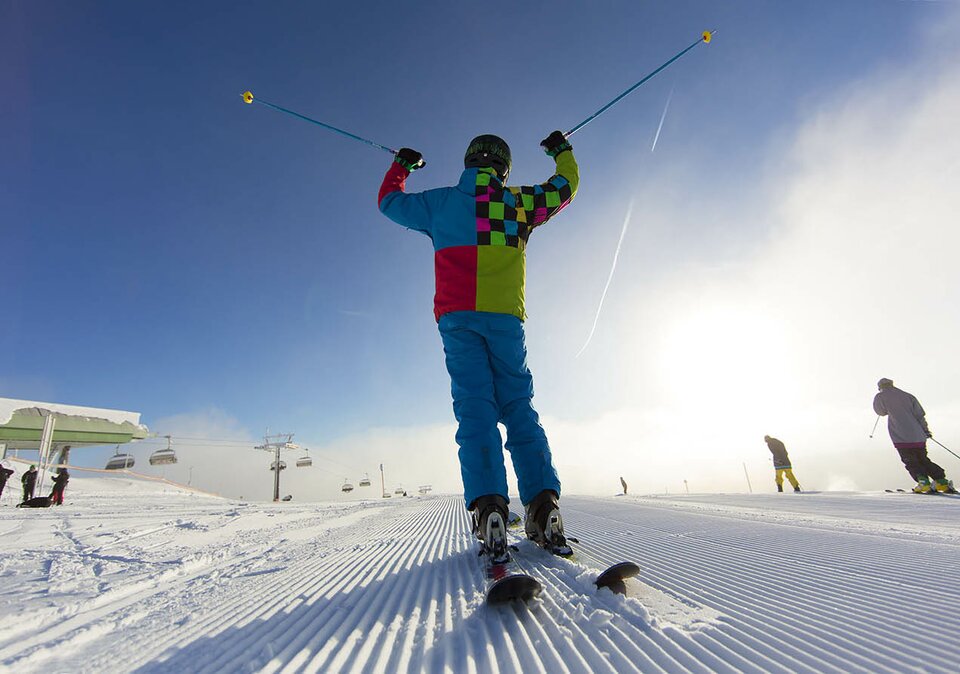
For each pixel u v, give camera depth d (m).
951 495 5.89
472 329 1.95
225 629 1.22
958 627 0.98
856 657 0.86
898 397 7.25
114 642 1.20
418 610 1.27
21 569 2.41
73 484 20.72
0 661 1.08
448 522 3.95
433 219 2.13
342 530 4.08
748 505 4.86
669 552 1.97
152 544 3.43
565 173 2.37
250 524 5.11
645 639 0.97
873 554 1.78
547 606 1.20
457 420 1.88
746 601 1.22
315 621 1.24
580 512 4.17
